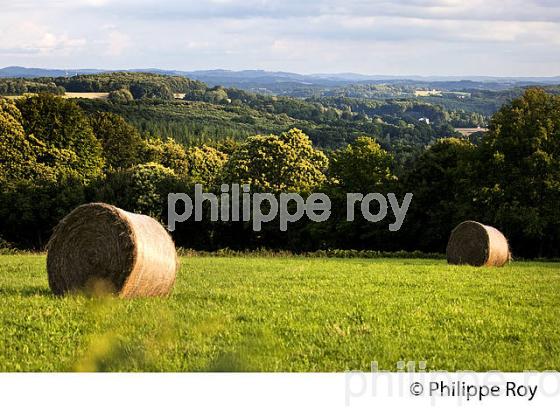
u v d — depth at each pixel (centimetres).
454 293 1920
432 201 5734
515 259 4584
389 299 1734
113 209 1692
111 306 1461
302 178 6444
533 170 5047
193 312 1402
